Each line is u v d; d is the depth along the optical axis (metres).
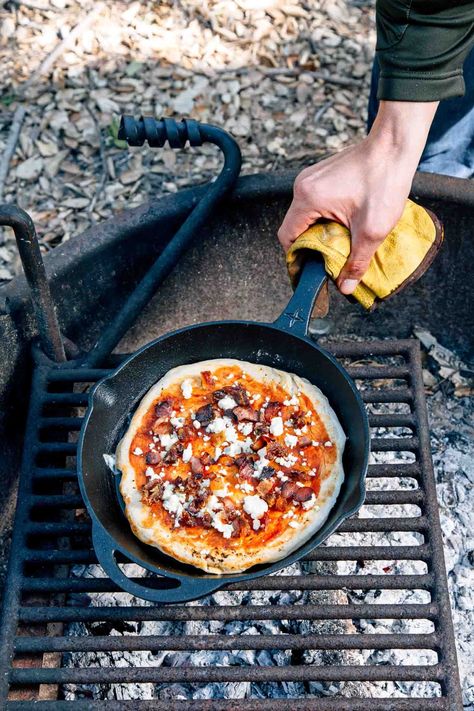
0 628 0.97
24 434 1.15
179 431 1.02
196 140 1.16
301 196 0.97
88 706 0.93
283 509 0.97
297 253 1.00
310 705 0.92
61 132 1.59
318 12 1.74
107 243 1.16
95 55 1.68
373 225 0.93
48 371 1.12
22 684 0.98
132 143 1.17
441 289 1.29
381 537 1.16
